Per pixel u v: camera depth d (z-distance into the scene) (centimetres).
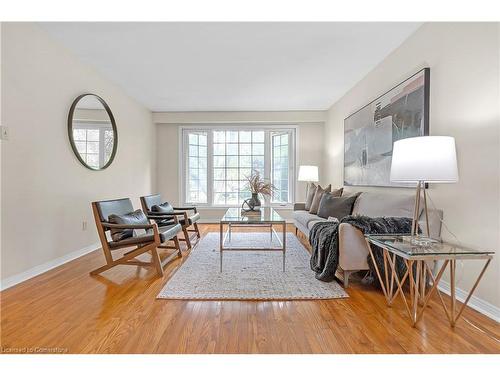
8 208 251
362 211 331
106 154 411
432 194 254
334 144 549
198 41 303
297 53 331
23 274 267
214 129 627
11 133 254
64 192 324
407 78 291
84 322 189
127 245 285
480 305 202
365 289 247
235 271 292
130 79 418
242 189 637
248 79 416
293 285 254
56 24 273
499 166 188
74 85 339
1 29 244
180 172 623
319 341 168
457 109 225
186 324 187
